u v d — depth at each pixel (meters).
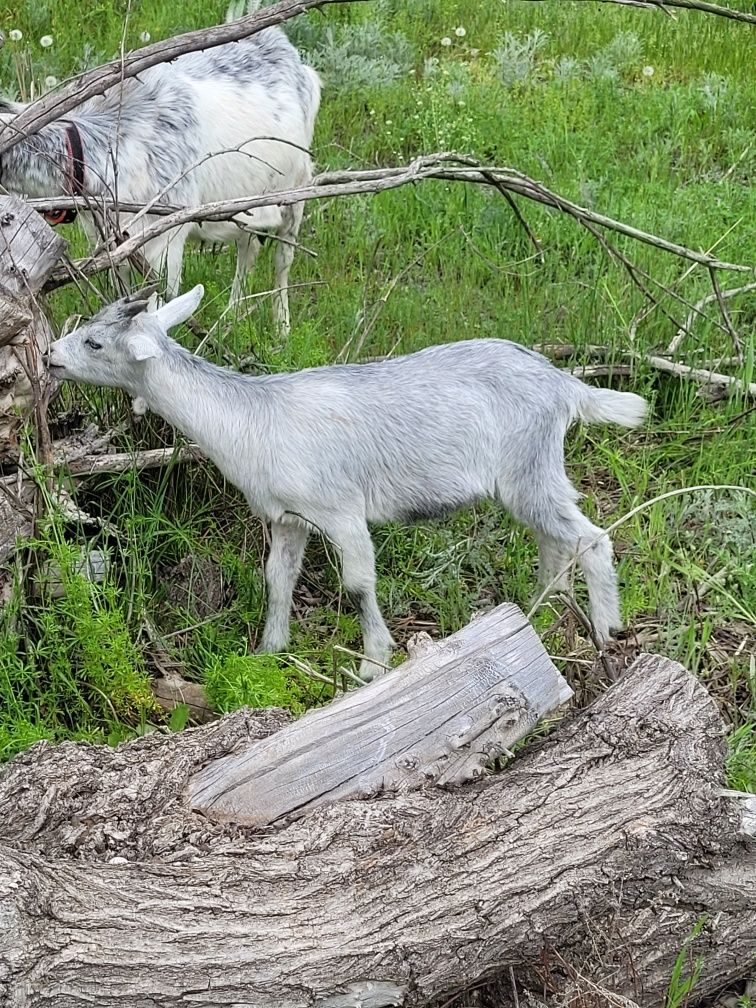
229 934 2.96
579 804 3.38
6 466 4.60
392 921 3.09
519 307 6.68
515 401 4.68
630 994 3.38
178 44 4.90
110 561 4.86
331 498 4.57
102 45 9.32
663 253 7.16
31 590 4.51
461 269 7.26
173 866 3.10
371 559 4.67
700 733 3.58
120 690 4.22
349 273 7.28
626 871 3.33
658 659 3.79
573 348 6.40
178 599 4.95
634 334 6.43
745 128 9.01
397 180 5.20
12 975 2.72
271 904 3.05
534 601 4.88
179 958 2.89
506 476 4.74
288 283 7.04
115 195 5.14
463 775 3.48
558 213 7.47
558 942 3.28
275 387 4.61
